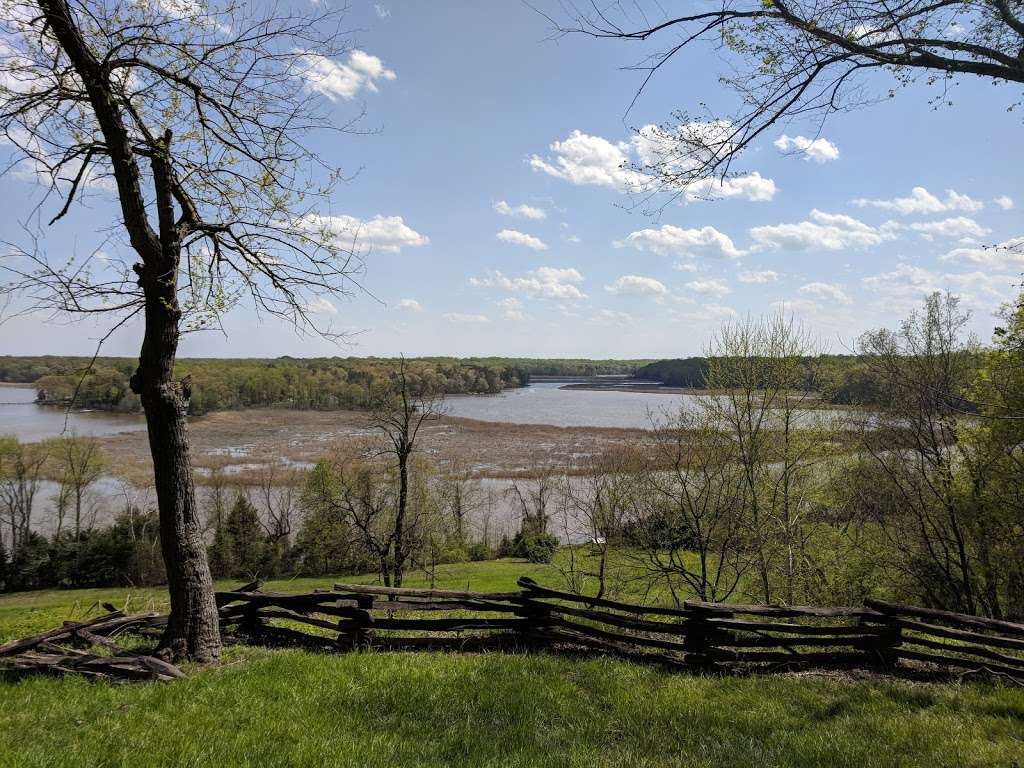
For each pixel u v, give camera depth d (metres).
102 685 5.91
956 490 17.84
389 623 7.69
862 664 7.37
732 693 6.26
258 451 58.53
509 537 44.38
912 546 20.58
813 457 19.36
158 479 6.85
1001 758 4.82
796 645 7.95
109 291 6.98
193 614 6.86
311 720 5.09
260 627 8.09
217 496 41.56
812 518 20.12
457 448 63.75
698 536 17.97
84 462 40.88
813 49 4.54
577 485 38.31
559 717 5.43
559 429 75.25
